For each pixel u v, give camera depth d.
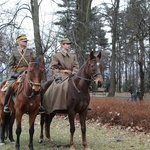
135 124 11.59
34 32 17.48
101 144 8.89
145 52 28.36
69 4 18.06
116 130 11.50
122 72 54.88
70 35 17.86
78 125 12.62
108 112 12.80
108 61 45.25
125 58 36.66
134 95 27.83
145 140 9.66
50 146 8.47
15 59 8.24
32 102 7.44
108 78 45.81
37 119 14.34
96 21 26.52
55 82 8.30
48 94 8.38
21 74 7.95
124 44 29.52
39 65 7.14
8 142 8.91
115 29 25.66
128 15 24.83
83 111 7.95
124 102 14.97
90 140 9.45
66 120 14.05
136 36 26.11
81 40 18.78
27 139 9.36
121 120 12.07
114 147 8.54
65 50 8.57
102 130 11.44
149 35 26.02
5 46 22.56
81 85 7.70
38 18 17.48
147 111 11.80
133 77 52.53
